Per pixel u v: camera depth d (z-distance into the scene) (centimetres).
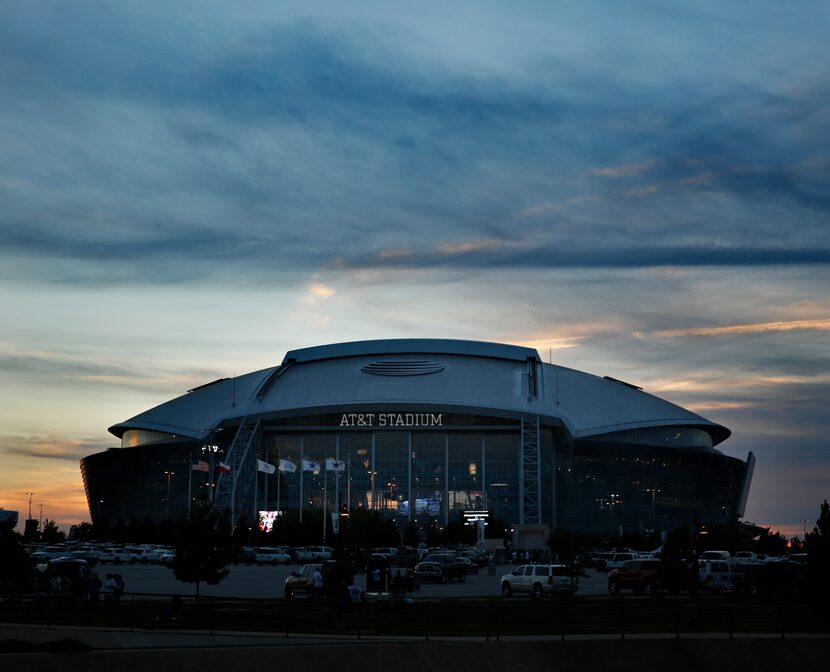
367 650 4844
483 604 7269
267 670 4628
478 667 4912
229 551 7562
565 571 8181
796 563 8688
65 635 5122
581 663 5056
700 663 5188
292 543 18288
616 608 5378
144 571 11881
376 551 14000
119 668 4484
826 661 5309
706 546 15088
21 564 7269
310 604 6981
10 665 4356
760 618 6525
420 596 8331
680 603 7594
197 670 4550
